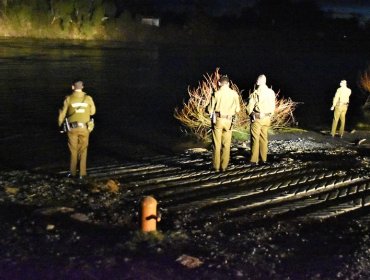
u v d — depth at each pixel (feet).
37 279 15.52
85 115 28.48
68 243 18.43
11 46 142.72
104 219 21.38
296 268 17.20
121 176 30.17
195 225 21.26
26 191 25.34
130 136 46.85
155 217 19.99
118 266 16.65
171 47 172.55
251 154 34.96
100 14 186.70
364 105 73.77
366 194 26.84
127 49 156.25
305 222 22.04
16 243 18.21
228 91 31.40
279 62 144.36
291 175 30.91
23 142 42.42
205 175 30.73
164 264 16.98
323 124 58.49
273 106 34.19
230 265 17.19
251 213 23.11
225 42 198.70
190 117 50.42
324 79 110.22
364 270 17.20
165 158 37.42
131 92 77.56
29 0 178.29
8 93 69.62
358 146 45.27
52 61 113.60
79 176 29.43
